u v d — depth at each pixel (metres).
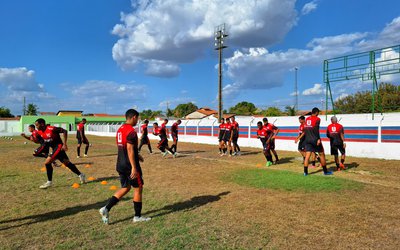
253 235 4.63
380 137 14.16
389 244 4.27
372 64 15.81
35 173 10.47
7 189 7.91
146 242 4.40
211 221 5.27
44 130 8.16
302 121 11.55
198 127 26.91
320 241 4.39
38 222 5.31
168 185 8.27
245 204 6.30
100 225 5.13
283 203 6.34
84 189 7.88
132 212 5.83
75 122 64.00
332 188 7.63
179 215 5.62
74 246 4.29
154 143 26.09
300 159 13.63
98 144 26.19
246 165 12.04
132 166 5.12
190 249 4.16
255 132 20.88
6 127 62.34
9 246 4.29
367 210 5.80
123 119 70.12
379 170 10.48
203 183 8.50
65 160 8.36
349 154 15.29
